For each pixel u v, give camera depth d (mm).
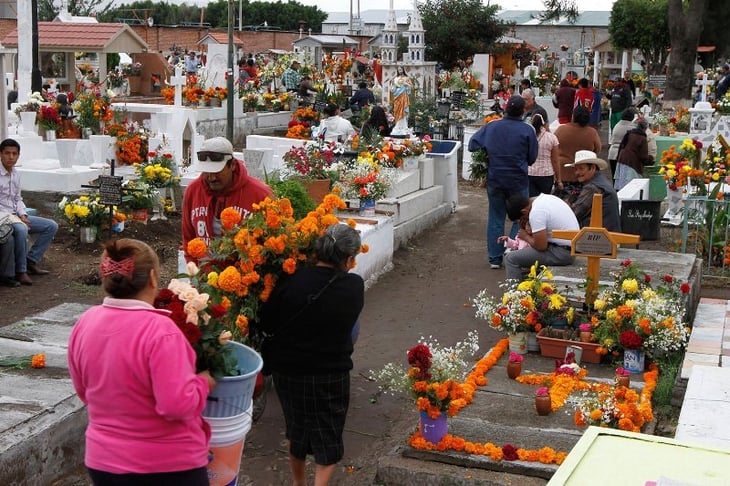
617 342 7387
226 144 6156
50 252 10938
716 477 2764
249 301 5418
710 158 13203
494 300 9898
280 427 6598
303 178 10984
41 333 7336
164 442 3787
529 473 5543
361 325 9047
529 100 16188
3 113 12867
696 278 9242
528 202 8938
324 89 28938
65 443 5781
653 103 31953
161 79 30266
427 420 5824
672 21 26984
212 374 4488
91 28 23359
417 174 13328
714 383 6527
